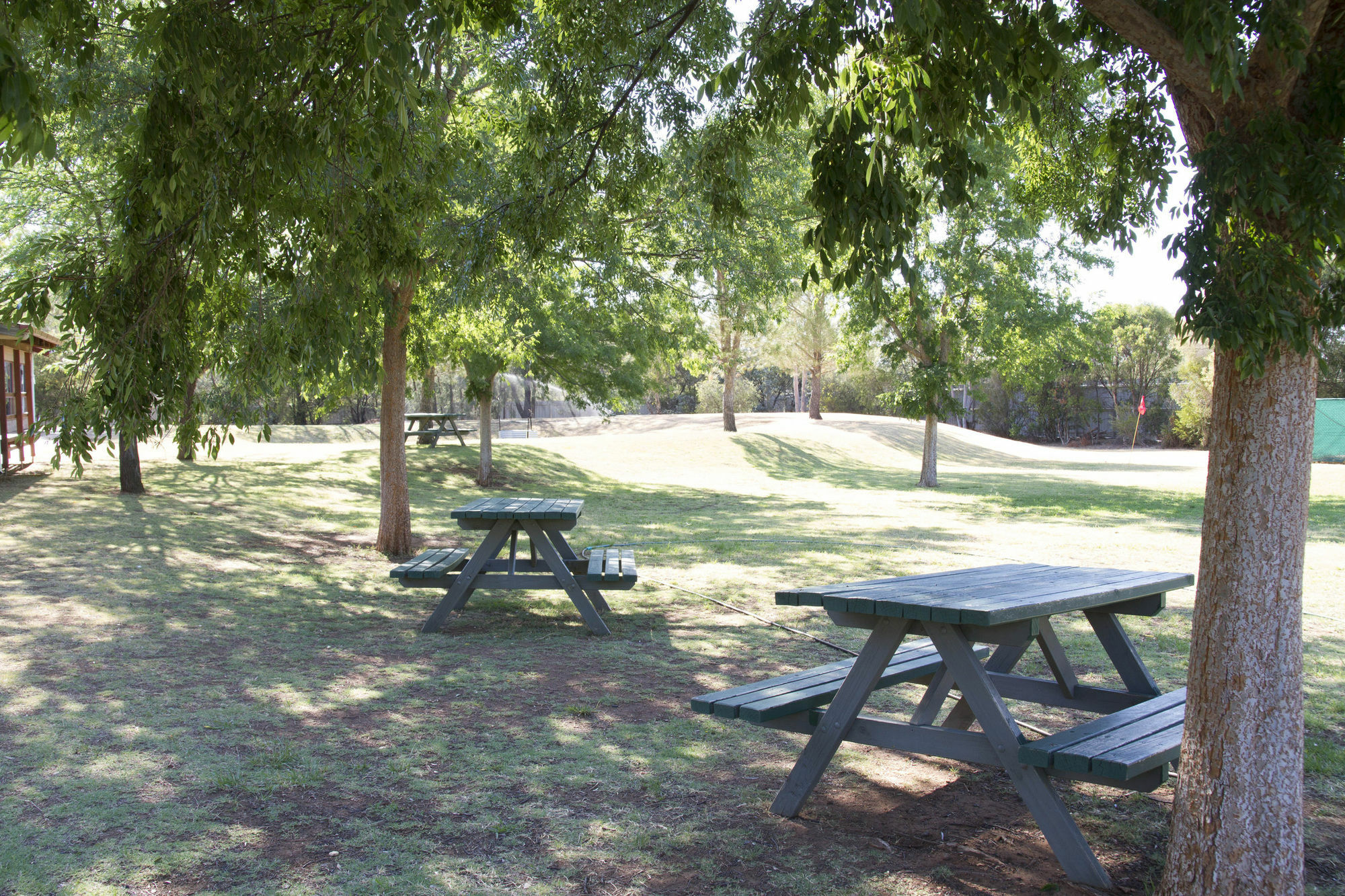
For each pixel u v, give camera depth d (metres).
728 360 36.25
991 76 3.96
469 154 6.35
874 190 3.60
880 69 3.87
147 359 4.83
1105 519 17.14
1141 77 4.41
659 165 7.06
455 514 7.11
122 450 15.03
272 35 4.46
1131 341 64.25
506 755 4.34
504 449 27.48
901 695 5.50
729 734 4.72
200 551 10.69
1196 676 2.84
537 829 3.52
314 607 8.08
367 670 5.96
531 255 7.04
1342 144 2.80
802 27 4.00
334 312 5.34
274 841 3.37
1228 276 2.61
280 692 5.36
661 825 3.58
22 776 3.92
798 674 4.13
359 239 5.45
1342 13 2.78
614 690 5.55
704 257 12.30
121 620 7.03
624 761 4.29
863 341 25.45
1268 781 2.70
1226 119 2.73
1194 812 2.80
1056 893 3.05
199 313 5.69
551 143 6.87
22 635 6.42
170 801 3.71
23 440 4.77
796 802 3.67
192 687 5.40
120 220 4.96
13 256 12.53
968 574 4.29
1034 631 3.37
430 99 5.51
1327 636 7.09
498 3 5.57
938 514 18.28
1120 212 4.88
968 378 24.33
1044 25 4.23
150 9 5.21
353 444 30.22
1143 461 39.88
